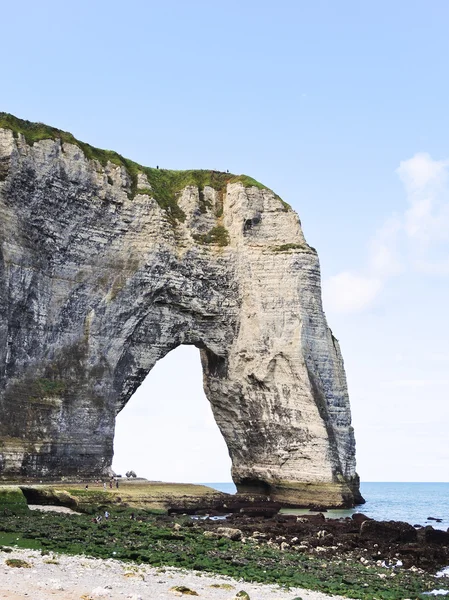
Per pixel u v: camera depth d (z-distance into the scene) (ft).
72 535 126.62
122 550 112.78
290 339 283.79
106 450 252.42
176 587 83.25
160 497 206.59
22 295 232.32
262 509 220.84
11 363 227.61
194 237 292.61
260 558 123.34
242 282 295.69
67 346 249.34
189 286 283.59
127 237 272.51
